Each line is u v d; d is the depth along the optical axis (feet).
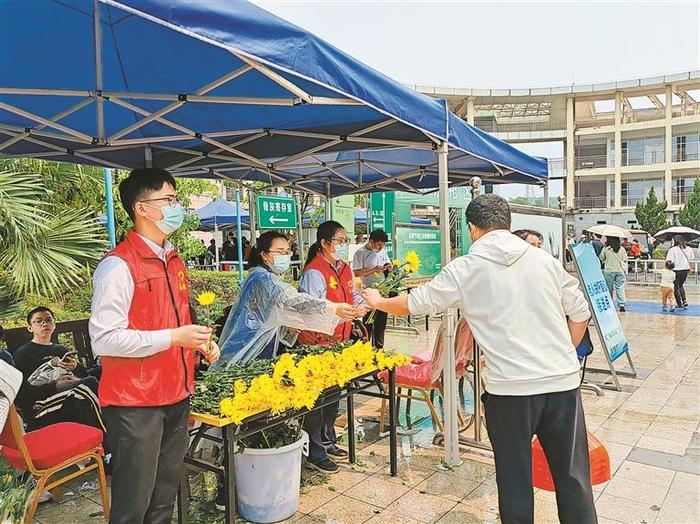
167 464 7.42
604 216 112.78
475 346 13.33
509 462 7.73
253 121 12.67
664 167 109.19
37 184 20.95
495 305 7.75
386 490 11.14
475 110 123.44
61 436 9.68
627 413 15.92
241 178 19.98
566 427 7.72
